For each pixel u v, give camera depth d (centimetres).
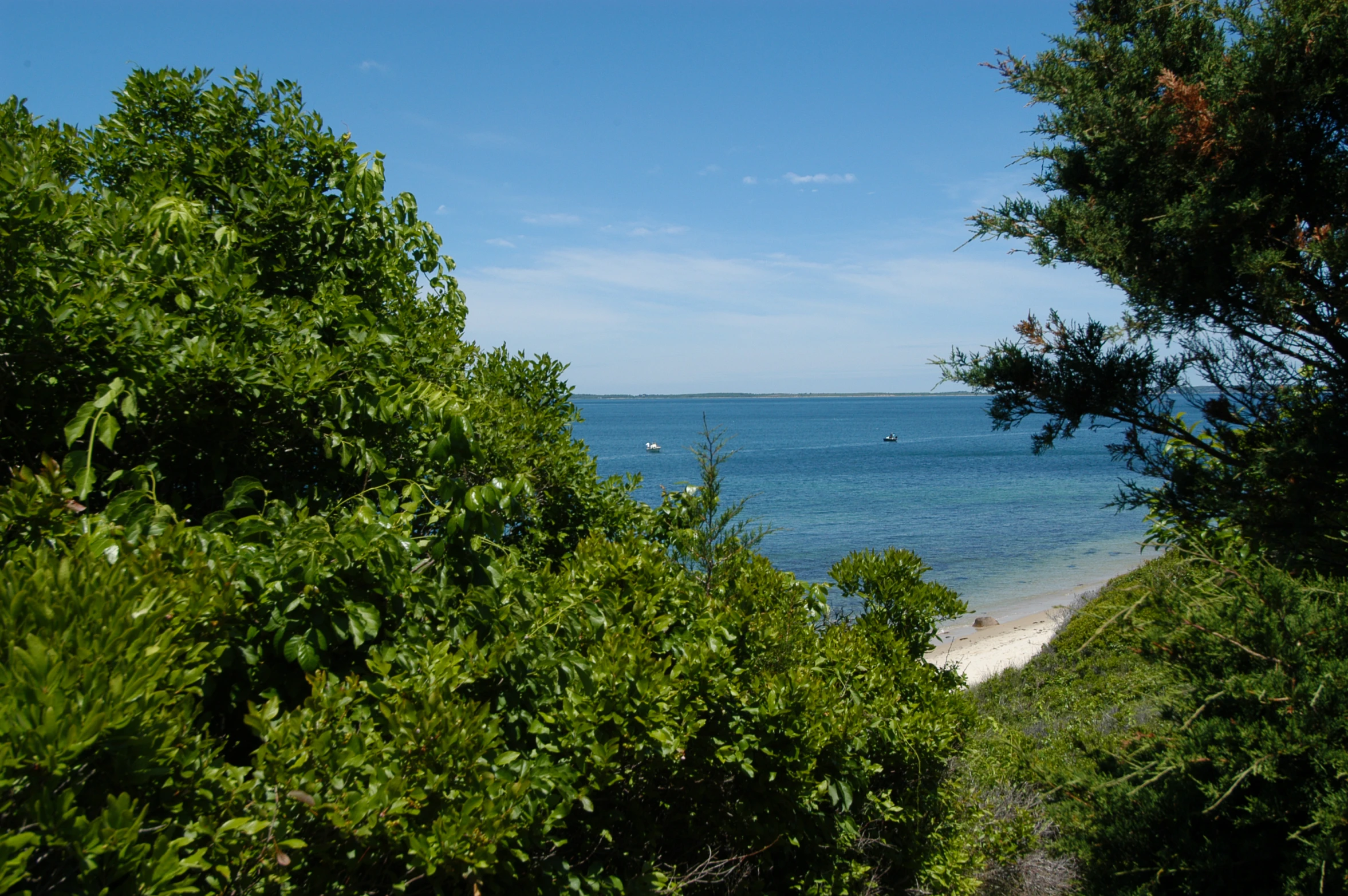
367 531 247
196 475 313
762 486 5888
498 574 289
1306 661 311
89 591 166
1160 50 419
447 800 212
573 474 550
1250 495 380
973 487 5994
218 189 404
